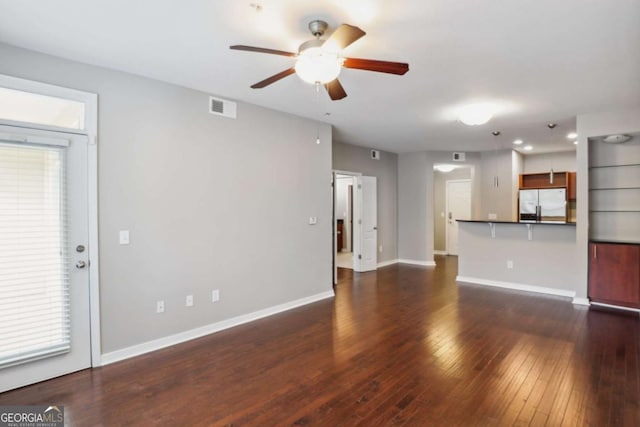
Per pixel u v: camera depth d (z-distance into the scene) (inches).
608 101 151.6
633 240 173.0
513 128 205.3
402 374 105.3
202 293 139.1
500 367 109.2
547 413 85.1
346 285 223.5
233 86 133.5
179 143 132.1
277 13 83.3
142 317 122.7
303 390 96.9
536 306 174.4
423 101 152.0
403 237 305.6
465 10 81.7
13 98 99.4
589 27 89.2
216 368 110.3
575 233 190.1
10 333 96.9
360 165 267.7
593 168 181.8
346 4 79.3
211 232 141.7
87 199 110.4
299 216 178.2
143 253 123.0
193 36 94.7
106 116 114.6
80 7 80.2
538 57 107.6
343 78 124.6
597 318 155.6
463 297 192.4
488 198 289.6
